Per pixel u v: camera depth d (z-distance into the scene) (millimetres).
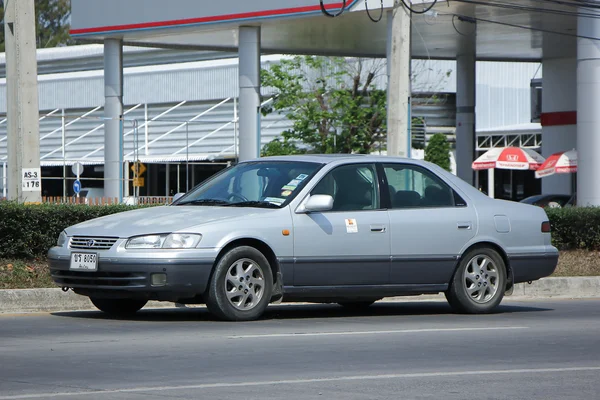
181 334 17656
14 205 26438
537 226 22828
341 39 64125
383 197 21000
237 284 19266
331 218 20203
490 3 49562
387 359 15234
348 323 19922
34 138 30859
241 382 13070
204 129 80938
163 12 57062
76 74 98000
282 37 63219
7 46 31672
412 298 26906
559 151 75688
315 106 75938
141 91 90125
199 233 18781
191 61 95875
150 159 77562
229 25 55188
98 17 59500
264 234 19406
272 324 19438
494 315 22047
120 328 18516
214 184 21453
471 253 21875
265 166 21297
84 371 13797
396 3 36719
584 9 47125
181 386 12719
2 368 14016
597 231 35031
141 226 18969
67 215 27156
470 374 14016
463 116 74438
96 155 81812
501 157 69625
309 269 19875
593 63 46875
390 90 36875
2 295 22219
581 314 22641
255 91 55781
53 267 19641
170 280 18469
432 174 21938
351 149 76625
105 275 18812
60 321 19766
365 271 20469
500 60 77438
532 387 13109
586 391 12875
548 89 76500
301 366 14430
